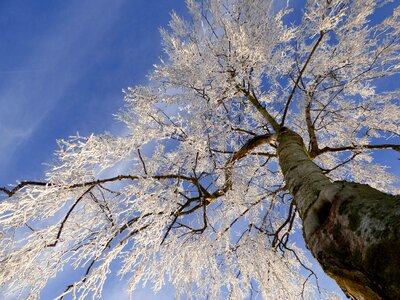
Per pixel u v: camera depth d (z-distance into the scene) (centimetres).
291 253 447
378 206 113
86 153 316
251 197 427
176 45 443
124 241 331
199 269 390
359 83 425
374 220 108
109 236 316
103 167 337
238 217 402
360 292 112
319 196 152
